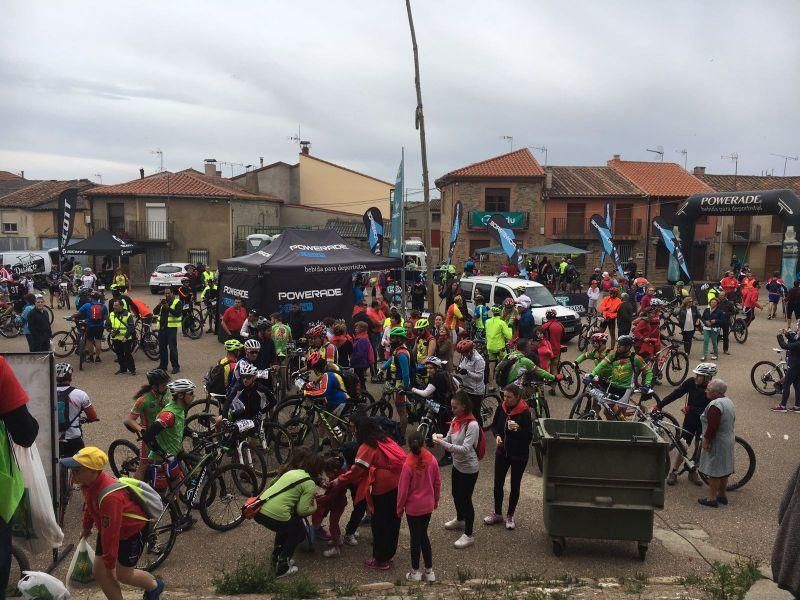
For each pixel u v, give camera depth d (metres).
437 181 41.09
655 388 13.20
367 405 9.55
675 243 26.53
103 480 4.68
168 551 6.09
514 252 22.41
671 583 5.54
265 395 8.57
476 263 37.06
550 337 12.26
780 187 44.06
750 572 5.41
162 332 13.90
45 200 43.69
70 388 7.35
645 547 5.99
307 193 49.69
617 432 6.56
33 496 5.12
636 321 13.12
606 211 25.83
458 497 6.41
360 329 10.59
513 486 6.73
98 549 4.70
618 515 5.91
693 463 7.98
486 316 14.66
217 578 5.71
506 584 5.53
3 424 2.67
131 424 6.71
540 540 6.54
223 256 38.03
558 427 6.62
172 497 6.20
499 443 6.74
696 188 38.97
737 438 7.78
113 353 16.41
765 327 21.11
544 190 37.34
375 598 5.24
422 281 23.14
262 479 7.41
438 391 8.68
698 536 6.61
